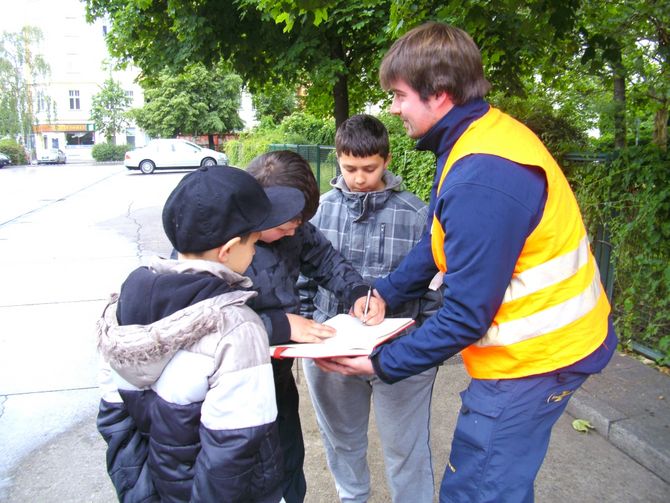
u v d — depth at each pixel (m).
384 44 4.67
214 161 26.20
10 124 45.59
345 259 1.87
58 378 3.76
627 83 4.31
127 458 1.30
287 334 1.47
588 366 1.38
